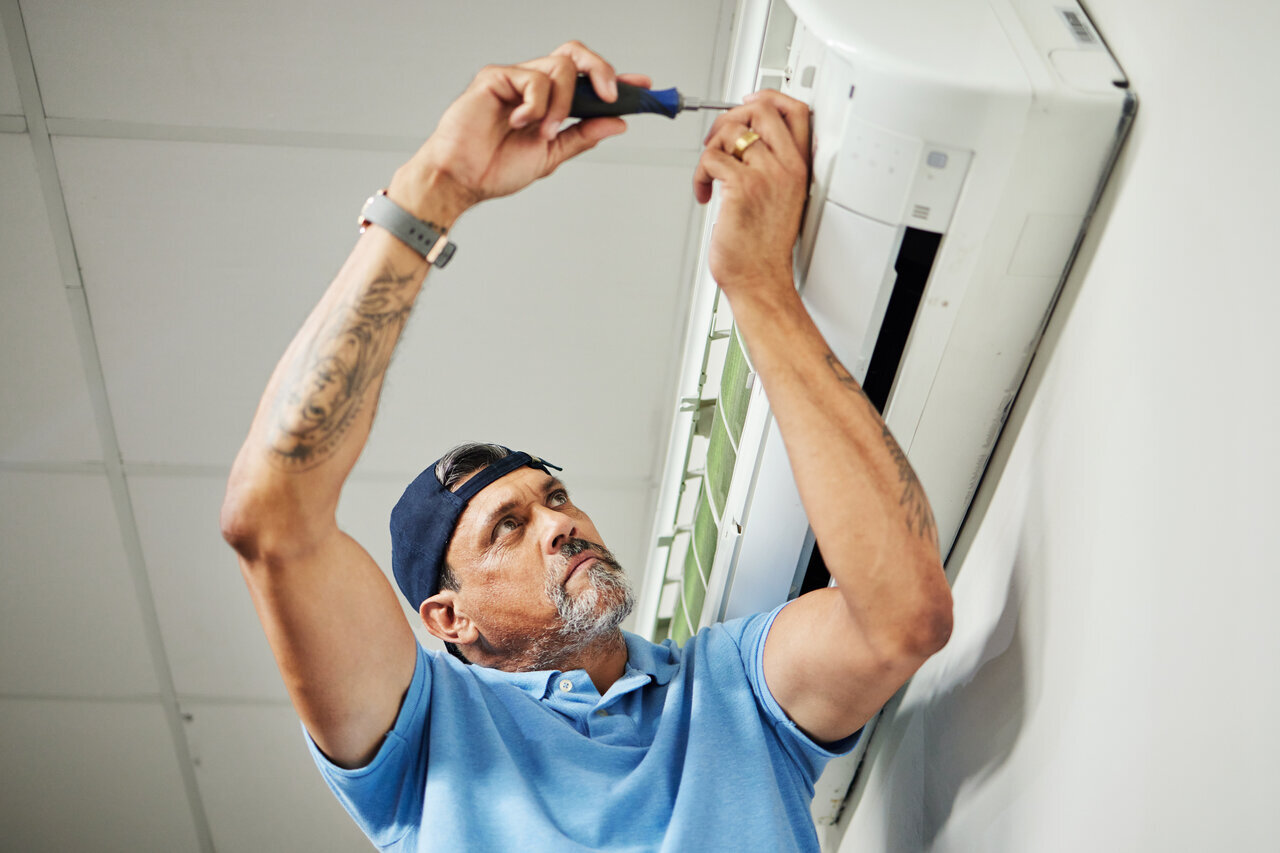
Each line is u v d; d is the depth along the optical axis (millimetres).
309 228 1486
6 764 2113
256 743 2121
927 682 1228
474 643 1314
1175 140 790
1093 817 843
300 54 1349
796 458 958
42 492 1713
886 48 851
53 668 1954
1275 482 658
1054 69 858
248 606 1894
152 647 1941
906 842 1227
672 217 1518
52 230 1449
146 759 2131
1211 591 715
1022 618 995
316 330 936
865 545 947
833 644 1046
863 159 877
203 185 1438
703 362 1478
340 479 959
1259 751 660
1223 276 721
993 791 1021
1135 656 800
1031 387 1007
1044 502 962
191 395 1626
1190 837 724
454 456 1322
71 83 1336
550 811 1060
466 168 933
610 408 1716
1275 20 694
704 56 1401
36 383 1587
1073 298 930
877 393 1023
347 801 1107
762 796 1078
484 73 929
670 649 1321
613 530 1910
